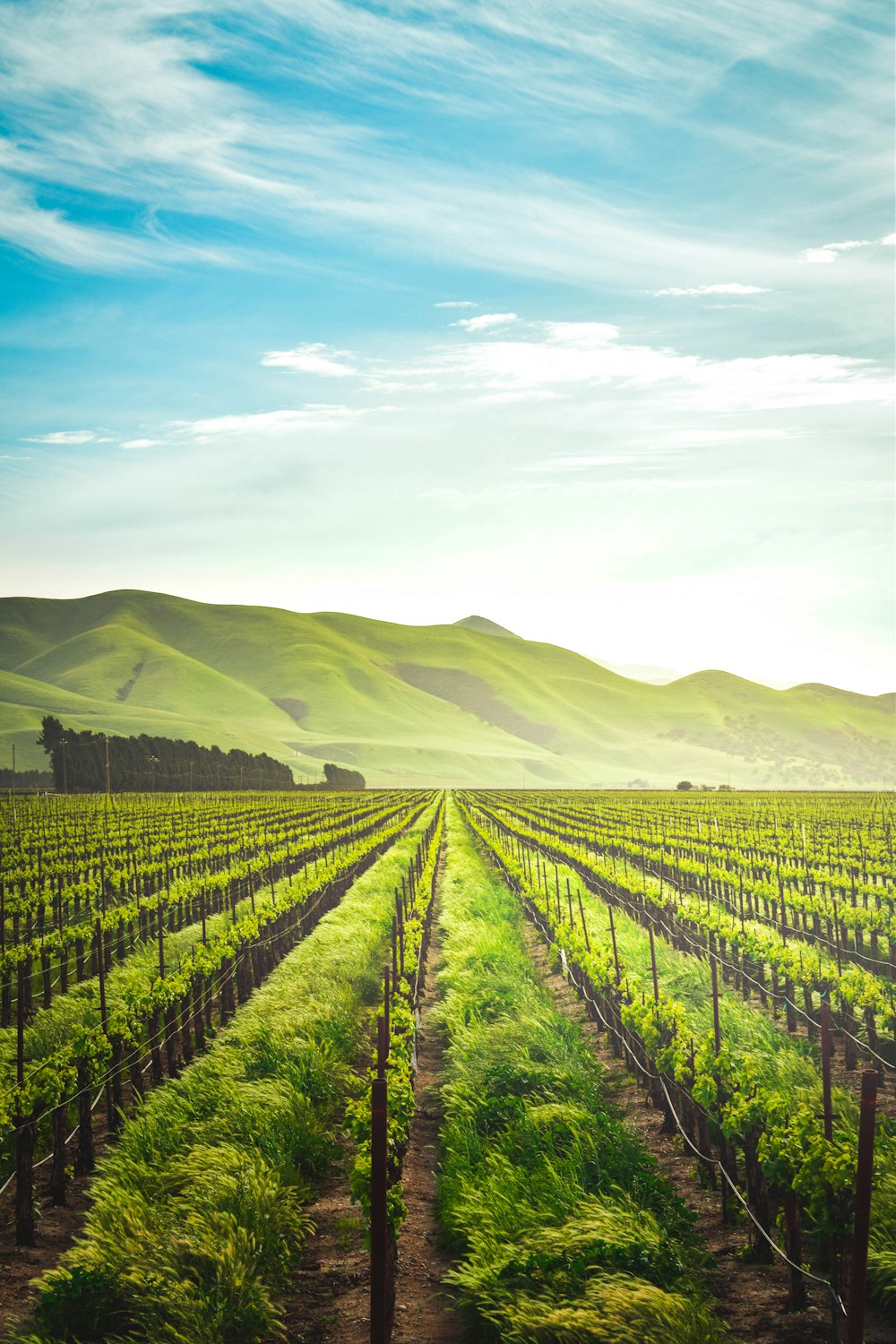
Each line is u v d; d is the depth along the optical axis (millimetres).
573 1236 8773
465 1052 15164
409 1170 11836
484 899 31188
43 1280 8727
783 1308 8281
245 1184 10172
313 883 30641
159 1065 15039
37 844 48625
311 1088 13547
